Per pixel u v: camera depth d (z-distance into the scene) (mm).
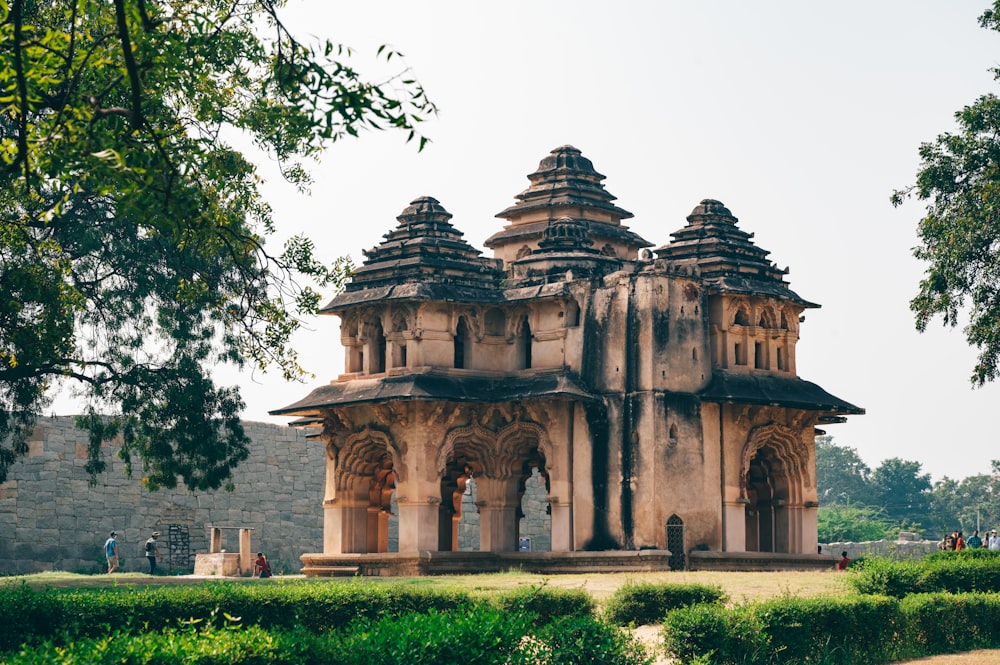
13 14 16469
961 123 38438
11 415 34781
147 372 36250
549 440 39875
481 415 41031
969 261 37500
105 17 19672
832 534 92312
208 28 20078
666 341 39000
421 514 39688
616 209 47625
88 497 48188
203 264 35094
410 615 16922
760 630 19766
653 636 22594
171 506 50062
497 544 40750
